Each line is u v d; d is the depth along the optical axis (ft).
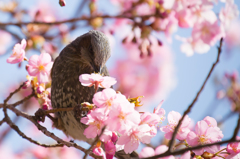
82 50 30.19
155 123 19.10
